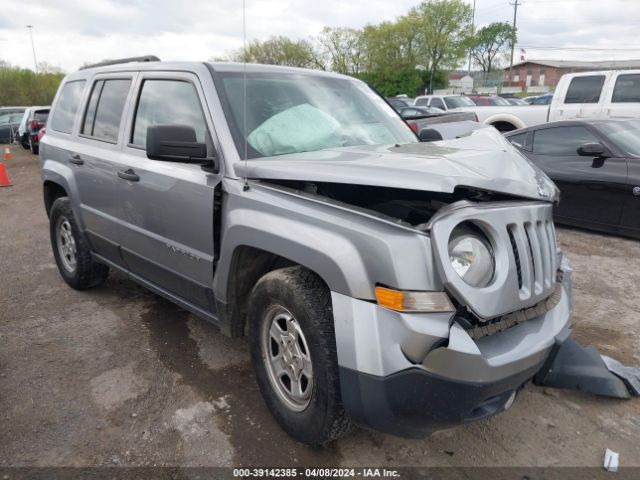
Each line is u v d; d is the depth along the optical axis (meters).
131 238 3.78
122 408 3.07
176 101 3.43
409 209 2.64
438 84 53.25
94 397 3.18
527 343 2.30
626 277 5.18
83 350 3.76
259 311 2.75
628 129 6.88
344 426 2.45
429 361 2.07
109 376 3.41
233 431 2.85
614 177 6.34
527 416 3.00
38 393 3.22
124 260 4.03
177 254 3.32
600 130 6.71
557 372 3.04
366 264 2.17
